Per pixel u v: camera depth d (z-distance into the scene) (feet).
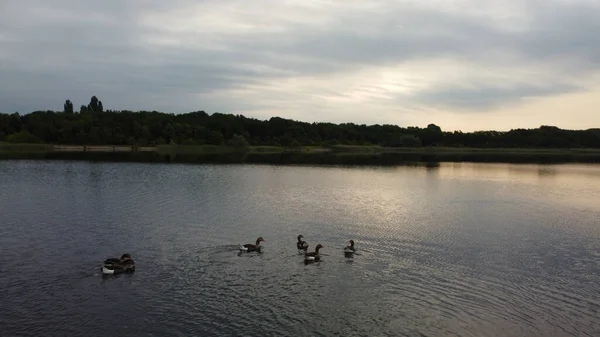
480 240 144.56
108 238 137.59
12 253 121.49
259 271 110.01
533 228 163.12
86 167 351.87
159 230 148.36
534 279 109.40
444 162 522.47
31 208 182.29
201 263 115.14
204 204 196.85
